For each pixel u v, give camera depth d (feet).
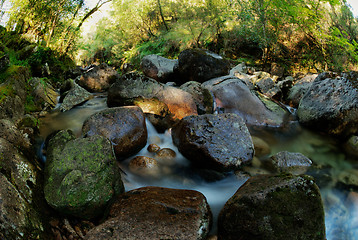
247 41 33.60
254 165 11.35
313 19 27.07
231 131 11.28
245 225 7.13
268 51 29.71
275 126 15.69
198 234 6.70
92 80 21.16
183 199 7.86
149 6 40.55
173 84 20.26
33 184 7.86
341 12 29.94
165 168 10.77
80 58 51.13
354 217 9.30
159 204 7.46
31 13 22.77
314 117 14.90
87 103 16.52
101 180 8.00
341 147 13.24
